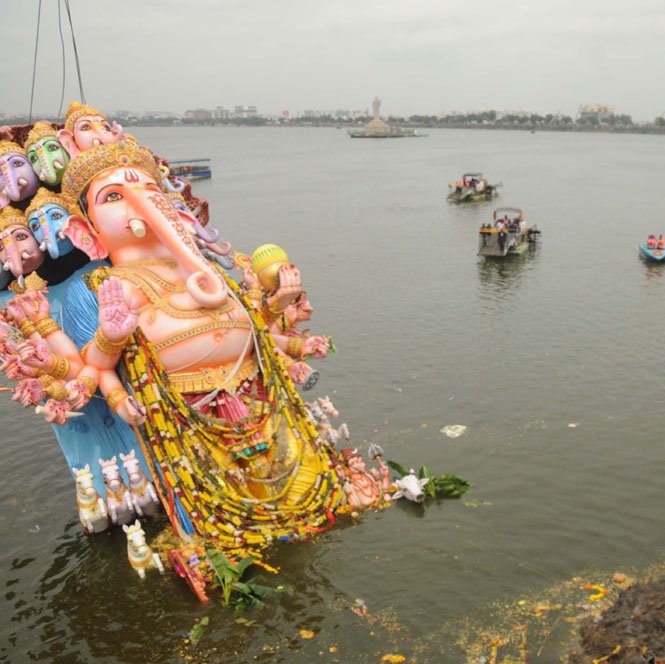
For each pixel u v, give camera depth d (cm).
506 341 2111
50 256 1158
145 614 936
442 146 19462
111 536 1120
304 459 1111
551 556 1001
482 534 1061
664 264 3300
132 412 1014
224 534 1036
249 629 889
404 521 1102
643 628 812
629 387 1673
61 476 1362
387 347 2094
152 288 1077
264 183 8250
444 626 866
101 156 1089
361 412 1584
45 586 1012
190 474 1045
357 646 843
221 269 1188
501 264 3369
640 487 1191
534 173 9288
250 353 1142
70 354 1025
